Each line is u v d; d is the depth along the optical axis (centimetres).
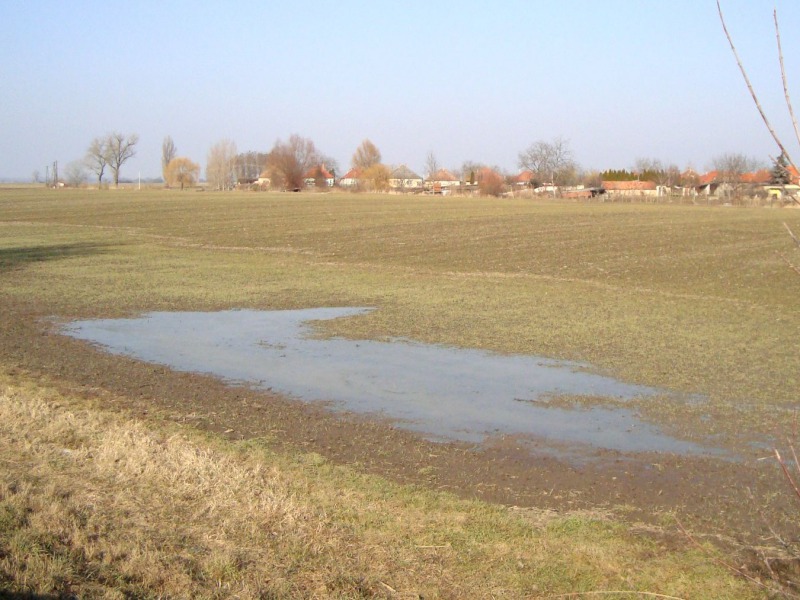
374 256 3334
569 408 1145
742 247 3500
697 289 2356
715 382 1279
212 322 1855
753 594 572
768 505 770
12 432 884
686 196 8575
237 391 1224
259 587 558
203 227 4825
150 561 579
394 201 7700
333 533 660
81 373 1315
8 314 1909
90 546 593
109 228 4828
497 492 808
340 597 555
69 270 2838
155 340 1634
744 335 1656
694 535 688
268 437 979
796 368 1364
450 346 1576
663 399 1186
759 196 6375
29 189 11781
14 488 696
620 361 1430
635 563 625
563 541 666
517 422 1075
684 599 564
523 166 12019
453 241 3888
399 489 790
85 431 909
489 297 2202
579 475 867
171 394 1191
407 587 577
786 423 1061
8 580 526
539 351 1523
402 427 1049
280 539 640
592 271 2788
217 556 596
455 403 1170
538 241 3841
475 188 11550
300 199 8062
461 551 639
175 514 675
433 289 2367
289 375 1337
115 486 729
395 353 1517
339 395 1211
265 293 2305
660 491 815
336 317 1912
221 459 839
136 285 2462
